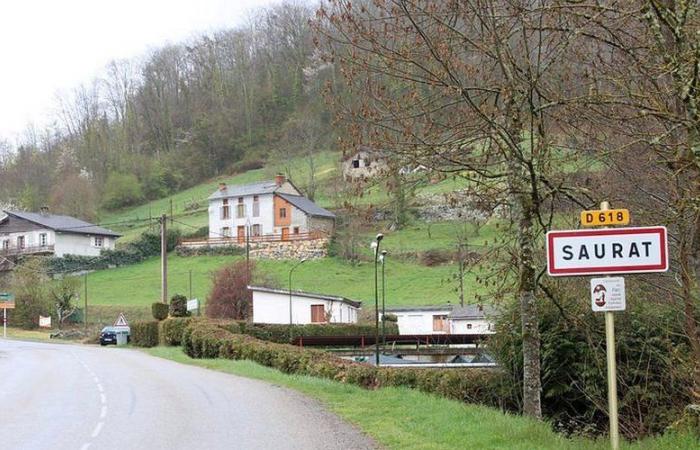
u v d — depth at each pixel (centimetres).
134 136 11850
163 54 12362
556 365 1577
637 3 1006
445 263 6525
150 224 8925
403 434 1152
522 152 1200
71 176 10338
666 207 1139
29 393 2012
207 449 1116
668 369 1320
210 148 11469
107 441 1218
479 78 1215
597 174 1234
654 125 1134
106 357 3541
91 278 7675
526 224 1259
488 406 1628
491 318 1756
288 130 9569
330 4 1154
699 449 867
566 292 1440
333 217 7981
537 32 1134
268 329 4559
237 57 11738
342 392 1814
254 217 8262
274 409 1551
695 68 855
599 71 1102
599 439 1084
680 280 1119
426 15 1115
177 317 4328
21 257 7750
